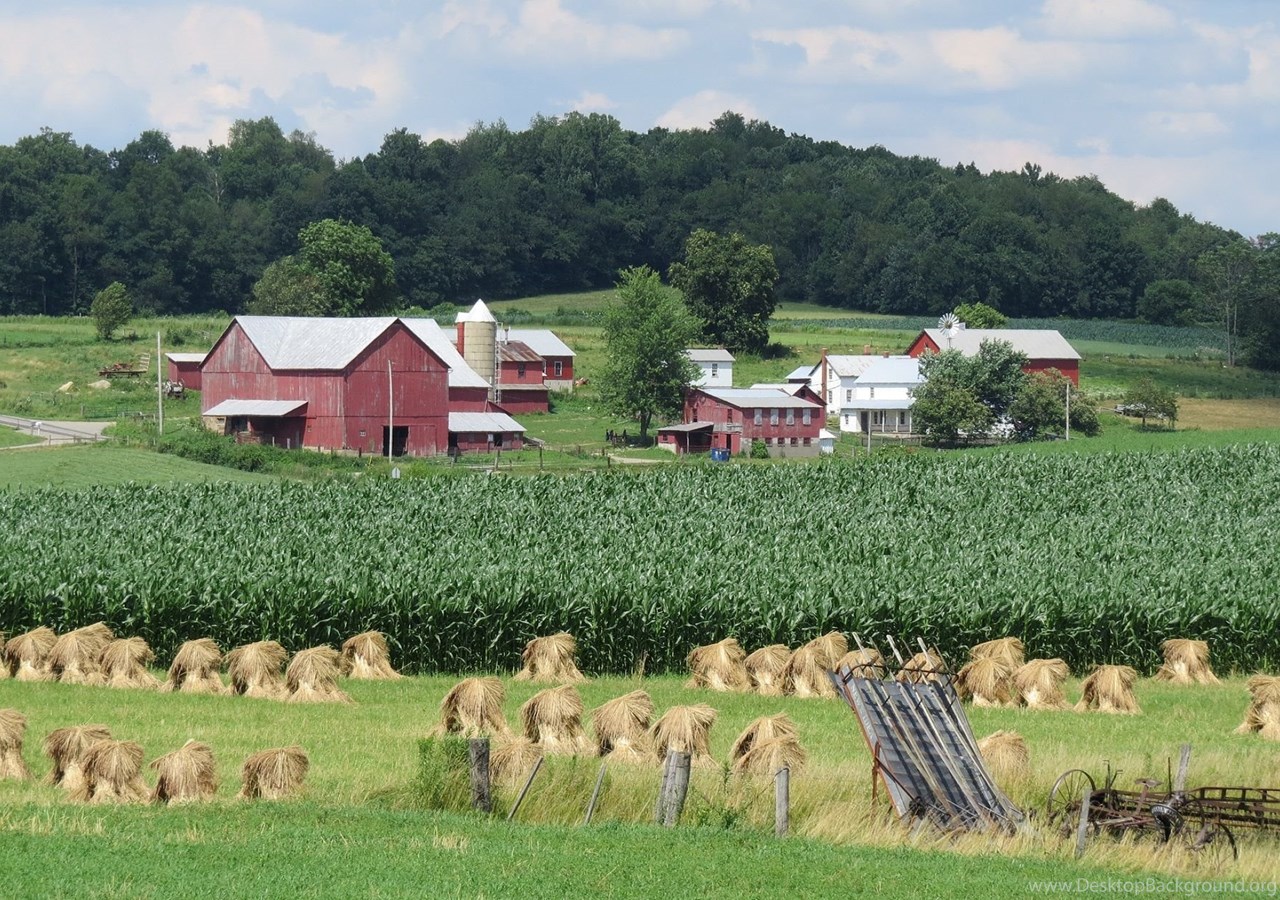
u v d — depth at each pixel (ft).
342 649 300.81
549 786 183.01
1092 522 486.38
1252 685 257.75
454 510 491.31
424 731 235.61
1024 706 280.92
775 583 339.16
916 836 171.83
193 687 271.08
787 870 152.25
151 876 142.82
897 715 186.70
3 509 469.98
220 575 321.11
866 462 643.45
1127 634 326.44
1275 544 444.96
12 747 200.54
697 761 210.59
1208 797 191.01
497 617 309.42
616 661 312.71
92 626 288.10
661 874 148.87
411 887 141.18
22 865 145.59
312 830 163.63
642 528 457.27
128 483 533.96
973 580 357.00
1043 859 164.35
